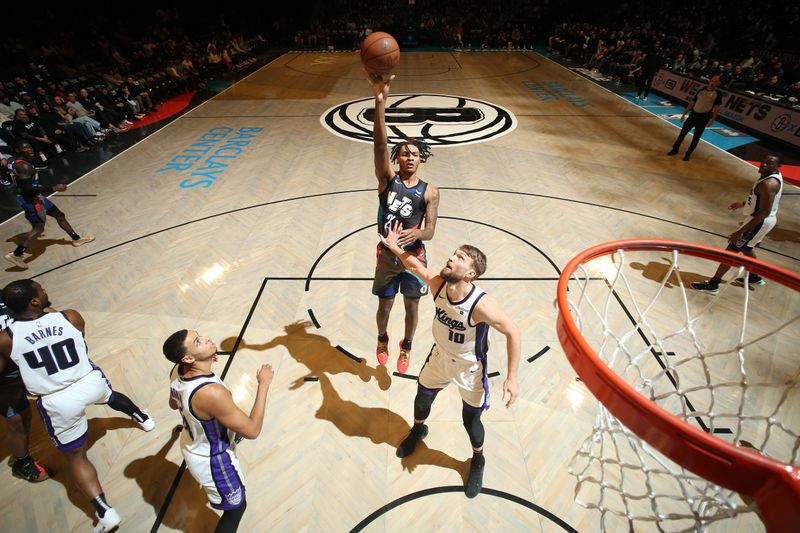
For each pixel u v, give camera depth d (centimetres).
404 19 2592
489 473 309
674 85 1288
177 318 453
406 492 298
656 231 605
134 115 1141
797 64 1192
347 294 486
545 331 432
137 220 640
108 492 298
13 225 646
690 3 1956
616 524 277
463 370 254
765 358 399
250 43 2138
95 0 1692
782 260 546
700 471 133
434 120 1095
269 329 438
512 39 2273
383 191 306
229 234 598
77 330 269
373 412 354
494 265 529
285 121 1096
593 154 880
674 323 441
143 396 369
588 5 2414
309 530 277
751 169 811
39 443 337
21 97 906
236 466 240
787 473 118
